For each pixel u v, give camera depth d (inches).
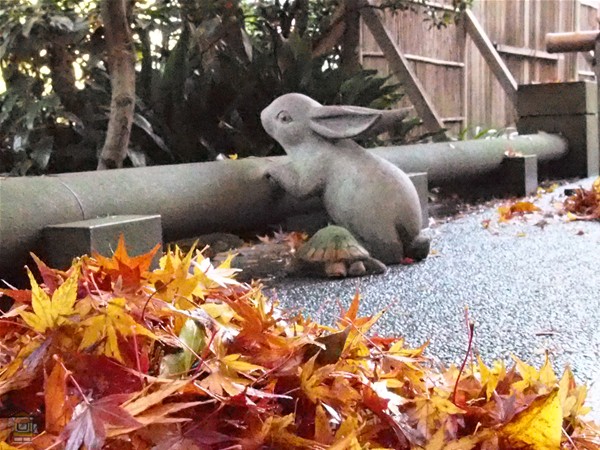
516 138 202.2
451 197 190.1
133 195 88.4
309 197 107.9
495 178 188.4
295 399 32.4
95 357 28.3
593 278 94.2
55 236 72.1
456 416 34.5
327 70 173.2
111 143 114.4
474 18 263.1
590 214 151.6
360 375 34.9
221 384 29.0
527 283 92.0
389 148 151.3
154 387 28.0
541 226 139.6
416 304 81.5
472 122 277.3
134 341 28.8
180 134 143.3
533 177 188.7
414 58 243.4
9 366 28.9
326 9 214.5
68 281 30.0
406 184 107.0
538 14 312.0
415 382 37.8
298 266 100.6
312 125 106.0
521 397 35.7
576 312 76.7
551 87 228.8
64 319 29.1
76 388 27.5
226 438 27.6
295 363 32.5
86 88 149.7
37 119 142.1
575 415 36.8
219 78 148.6
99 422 25.1
